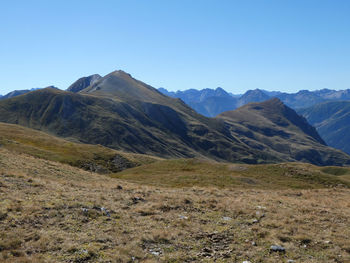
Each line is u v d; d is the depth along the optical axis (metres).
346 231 16.94
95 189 24.64
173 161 76.38
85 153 86.88
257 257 12.81
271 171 67.00
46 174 31.66
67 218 15.74
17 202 17.05
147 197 23.03
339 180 61.81
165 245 13.73
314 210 21.80
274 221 18.00
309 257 13.16
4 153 38.25
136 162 93.81
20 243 12.44
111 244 13.32
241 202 23.03
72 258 11.55
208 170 66.19
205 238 14.80
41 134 108.56
